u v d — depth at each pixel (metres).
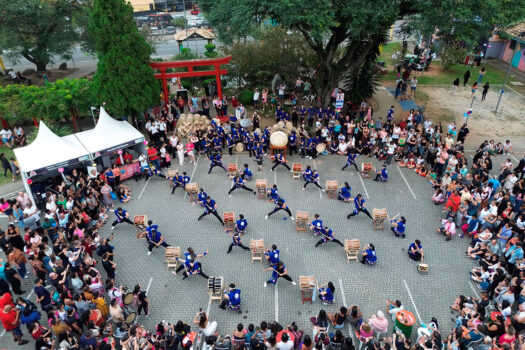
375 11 21.03
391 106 29.61
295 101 32.00
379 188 21.61
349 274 15.82
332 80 29.73
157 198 21.17
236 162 24.56
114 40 24.72
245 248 16.75
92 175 20.62
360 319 13.24
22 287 15.57
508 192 18.38
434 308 14.28
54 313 12.69
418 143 23.58
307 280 14.14
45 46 38.31
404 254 16.83
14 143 26.58
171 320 14.03
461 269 15.98
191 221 19.23
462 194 17.91
